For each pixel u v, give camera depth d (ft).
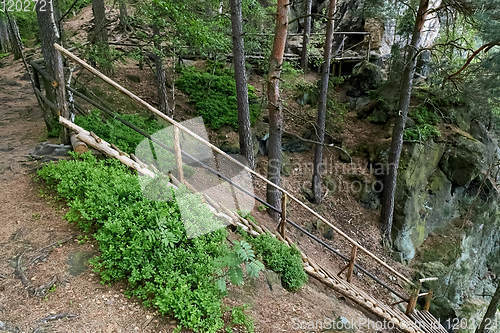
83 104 25.26
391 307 22.57
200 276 11.60
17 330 8.77
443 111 36.14
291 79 39.47
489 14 23.07
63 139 17.85
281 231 21.16
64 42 20.90
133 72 34.83
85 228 12.39
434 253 33.24
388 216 31.17
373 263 28.17
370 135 36.65
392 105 37.11
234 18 22.38
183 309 10.34
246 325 11.79
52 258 11.31
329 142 36.52
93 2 26.61
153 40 23.90
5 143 19.27
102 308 10.02
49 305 9.74
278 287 16.26
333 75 43.75
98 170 14.47
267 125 32.99
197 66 38.58
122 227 11.54
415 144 33.01
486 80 26.16
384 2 34.17
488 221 38.60
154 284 11.01
